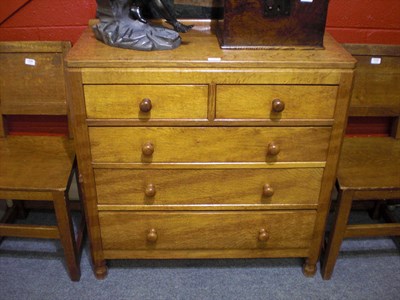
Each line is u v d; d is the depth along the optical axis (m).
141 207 1.56
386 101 1.77
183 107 1.36
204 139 1.42
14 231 1.61
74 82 1.31
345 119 1.40
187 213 1.59
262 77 1.31
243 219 1.61
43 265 1.81
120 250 1.68
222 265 1.83
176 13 1.61
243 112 1.38
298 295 1.69
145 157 1.45
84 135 1.40
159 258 1.72
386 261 1.86
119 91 1.33
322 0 1.33
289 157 1.48
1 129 1.75
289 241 1.68
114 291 1.70
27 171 1.57
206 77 1.31
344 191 1.53
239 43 1.39
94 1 1.70
